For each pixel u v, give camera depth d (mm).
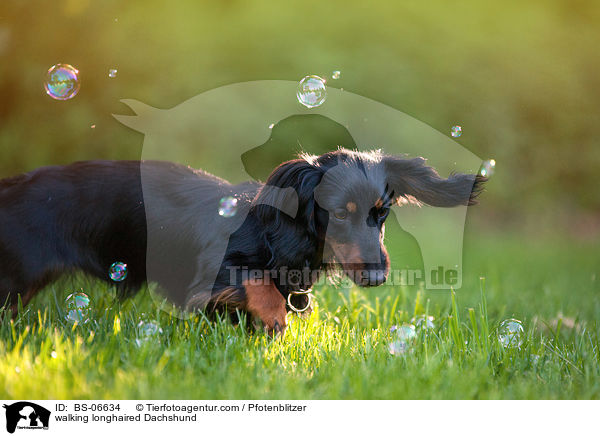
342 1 16953
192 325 5602
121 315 6004
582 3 18594
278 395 4449
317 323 6238
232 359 5090
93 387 4391
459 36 17203
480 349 5297
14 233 5727
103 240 6082
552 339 6176
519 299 8078
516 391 4723
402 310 7203
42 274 5848
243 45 15906
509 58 17438
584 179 17656
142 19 15242
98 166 6223
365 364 4973
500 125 16703
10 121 14086
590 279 10297
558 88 17359
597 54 17906
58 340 4883
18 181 5992
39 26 14031
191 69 15211
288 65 15805
